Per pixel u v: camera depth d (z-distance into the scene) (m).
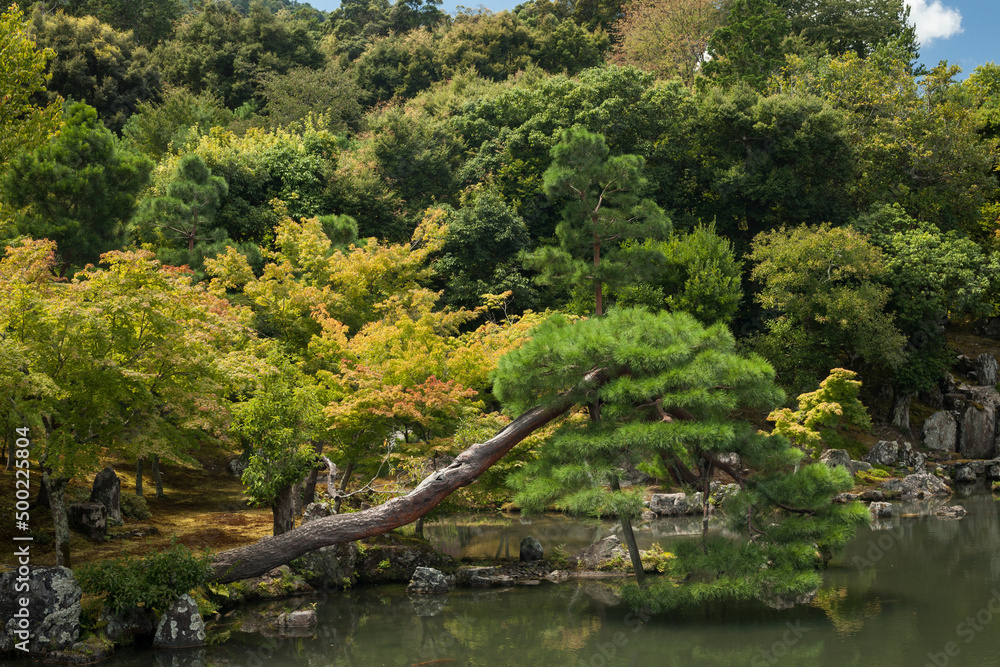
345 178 43.69
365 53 79.81
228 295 31.45
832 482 16.47
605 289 36.53
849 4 63.88
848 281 39.22
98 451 15.31
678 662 13.81
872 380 44.44
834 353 41.00
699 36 65.50
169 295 15.96
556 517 30.44
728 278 37.41
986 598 17.72
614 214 34.84
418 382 22.33
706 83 50.78
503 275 40.22
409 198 48.78
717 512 29.94
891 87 47.22
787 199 43.47
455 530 27.92
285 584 18.33
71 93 53.88
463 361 23.16
